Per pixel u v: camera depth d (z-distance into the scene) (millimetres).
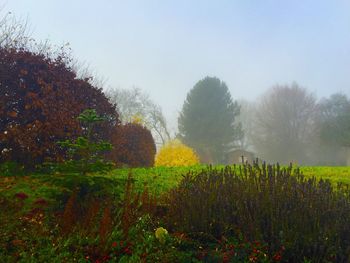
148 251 5375
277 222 5406
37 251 5184
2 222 5941
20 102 10078
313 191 6102
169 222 6301
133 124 20328
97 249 5273
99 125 11812
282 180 6645
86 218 5754
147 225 6254
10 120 9922
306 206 5711
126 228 5691
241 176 7305
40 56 10906
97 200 6676
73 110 10445
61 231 5605
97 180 6395
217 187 6828
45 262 4949
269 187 6262
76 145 6500
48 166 9688
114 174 10055
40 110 10039
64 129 10156
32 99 9930
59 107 10164
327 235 5156
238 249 5328
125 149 18047
